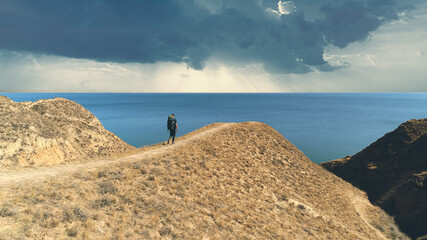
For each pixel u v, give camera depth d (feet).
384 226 92.79
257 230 51.26
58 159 85.35
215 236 42.83
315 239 58.13
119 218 36.01
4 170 44.14
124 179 48.44
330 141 353.31
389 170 132.87
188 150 78.89
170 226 39.88
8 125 77.51
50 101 124.77
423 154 126.72
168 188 51.96
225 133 109.29
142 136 363.35
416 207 100.89
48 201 32.81
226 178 70.69
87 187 40.75
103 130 136.46
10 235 23.30
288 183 89.40
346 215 87.35
